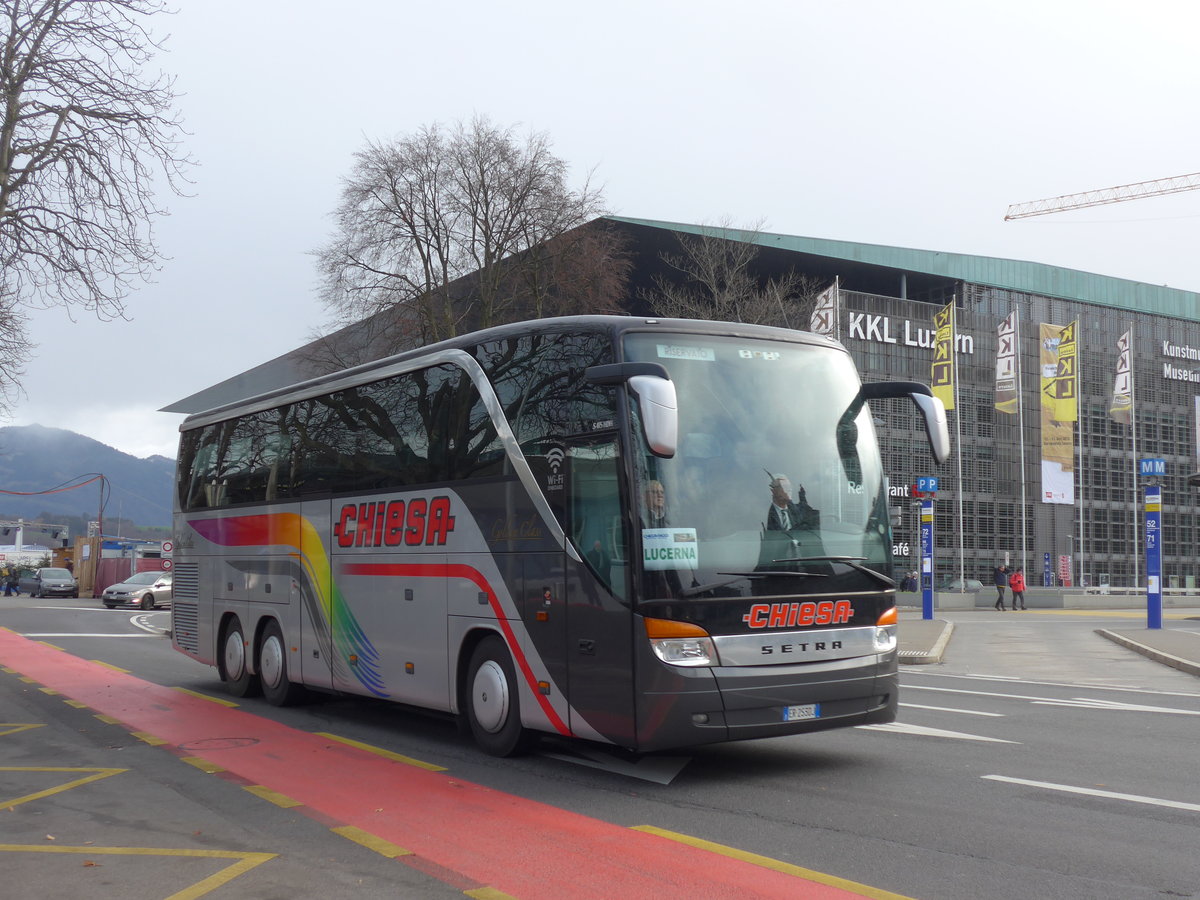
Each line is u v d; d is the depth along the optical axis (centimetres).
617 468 855
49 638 2864
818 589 880
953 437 7994
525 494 954
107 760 1035
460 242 3788
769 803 793
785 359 938
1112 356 9150
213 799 848
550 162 3794
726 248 3969
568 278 3772
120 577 6531
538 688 927
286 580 1385
